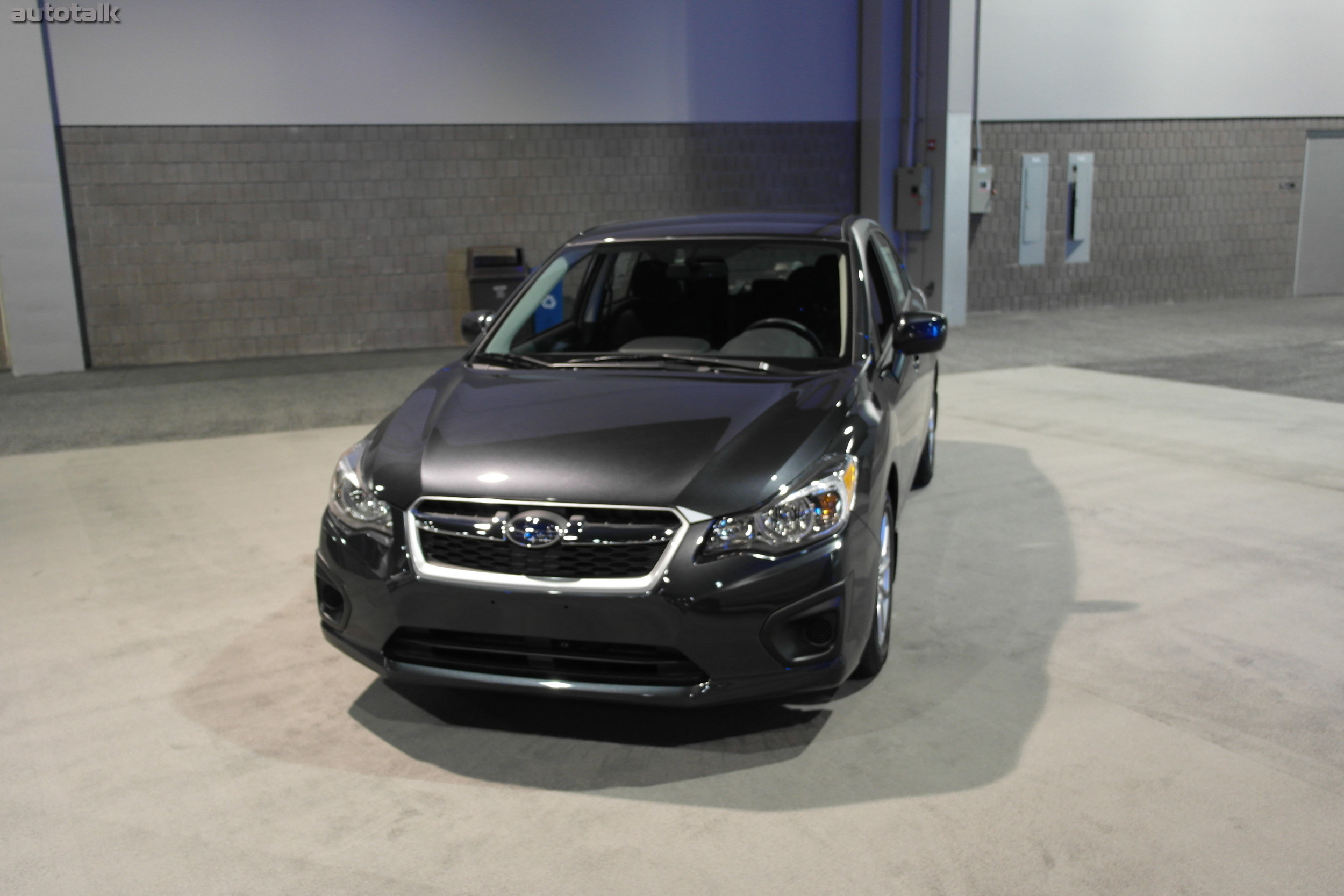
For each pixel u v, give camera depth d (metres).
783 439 2.86
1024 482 5.52
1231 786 2.62
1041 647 3.47
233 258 10.24
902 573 4.18
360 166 10.45
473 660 2.75
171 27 9.65
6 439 6.86
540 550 2.61
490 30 10.59
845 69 12.04
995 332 11.56
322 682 3.30
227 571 4.32
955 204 11.84
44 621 3.80
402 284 10.82
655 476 2.68
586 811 2.57
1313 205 14.15
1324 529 4.66
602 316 4.15
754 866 2.33
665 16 11.18
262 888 2.28
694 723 3.00
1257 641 3.50
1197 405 7.48
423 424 3.11
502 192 10.95
